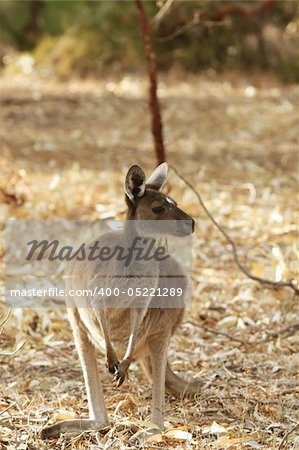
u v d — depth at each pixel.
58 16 30.64
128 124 22.03
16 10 31.73
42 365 9.30
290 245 12.59
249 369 9.16
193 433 7.70
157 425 7.65
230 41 28.16
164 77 27.55
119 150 19.48
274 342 9.91
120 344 7.75
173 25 27.19
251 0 26.16
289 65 27.67
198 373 9.02
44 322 10.11
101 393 7.86
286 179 16.78
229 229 13.80
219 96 25.30
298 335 10.02
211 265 12.36
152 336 7.88
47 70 28.36
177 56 28.00
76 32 28.94
